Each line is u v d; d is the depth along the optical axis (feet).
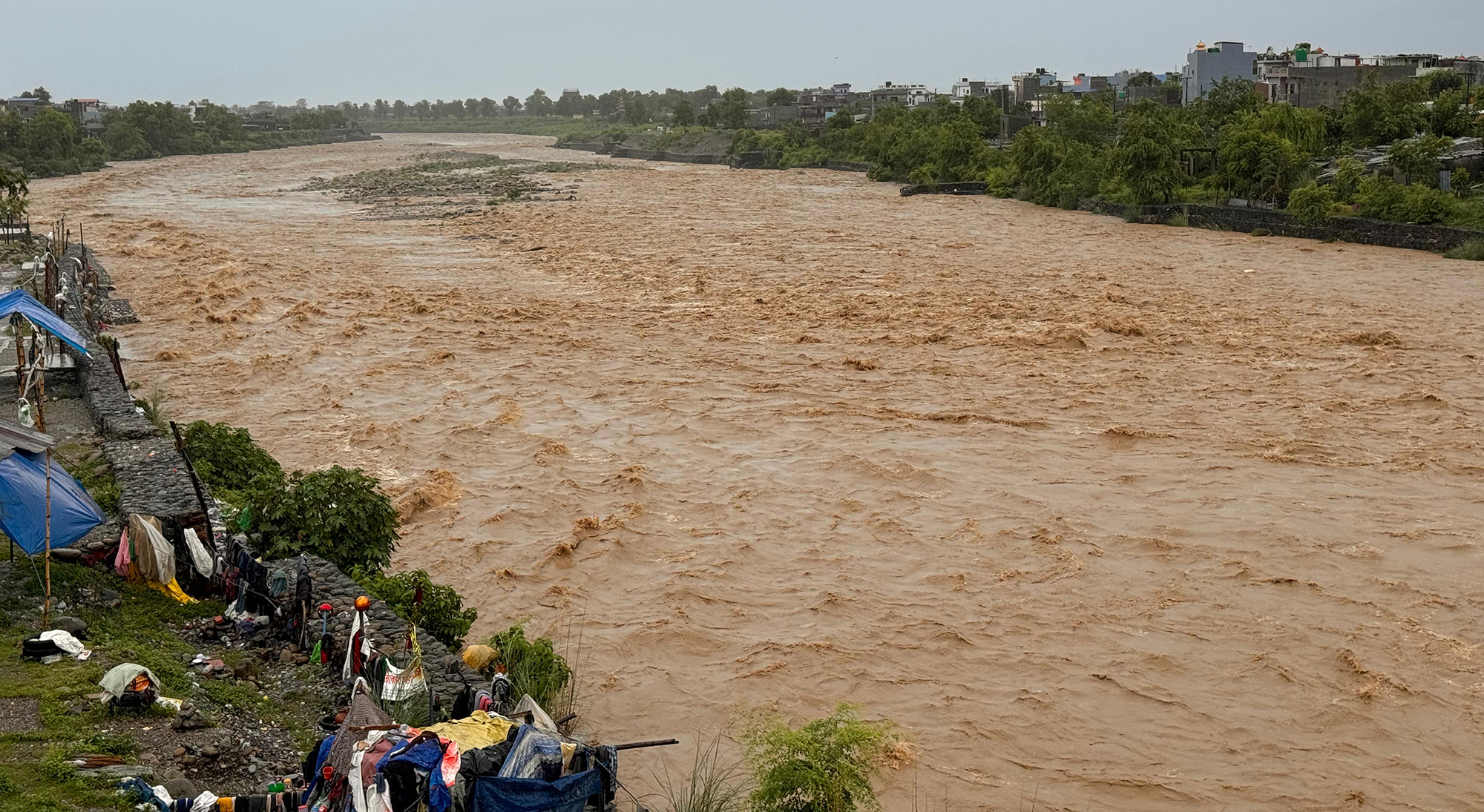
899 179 349.00
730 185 346.54
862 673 59.00
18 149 384.88
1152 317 138.82
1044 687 57.62
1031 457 90.33
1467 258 171.01
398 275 181.88
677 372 118.73
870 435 96.78
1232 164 225.56
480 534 77.05
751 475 88.02
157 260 193.77
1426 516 77.20
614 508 81.35
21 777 36.45
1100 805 48.67
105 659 45.80
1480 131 240.12
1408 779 50.26
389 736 36.14
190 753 40.42
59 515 51.11
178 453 69.56
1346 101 275.80
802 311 148.56
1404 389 106.32
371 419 102.94
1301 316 137.49
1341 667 58.90
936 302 152.15
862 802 44.19
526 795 35.06
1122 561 71.67
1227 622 63.77
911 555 73.10
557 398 108.99
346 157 520.01
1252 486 83.35
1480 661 59.26
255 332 138.51
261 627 52.11
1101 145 328.90
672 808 46.47
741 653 61.36
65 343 96.48
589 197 311.27
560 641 62.54
